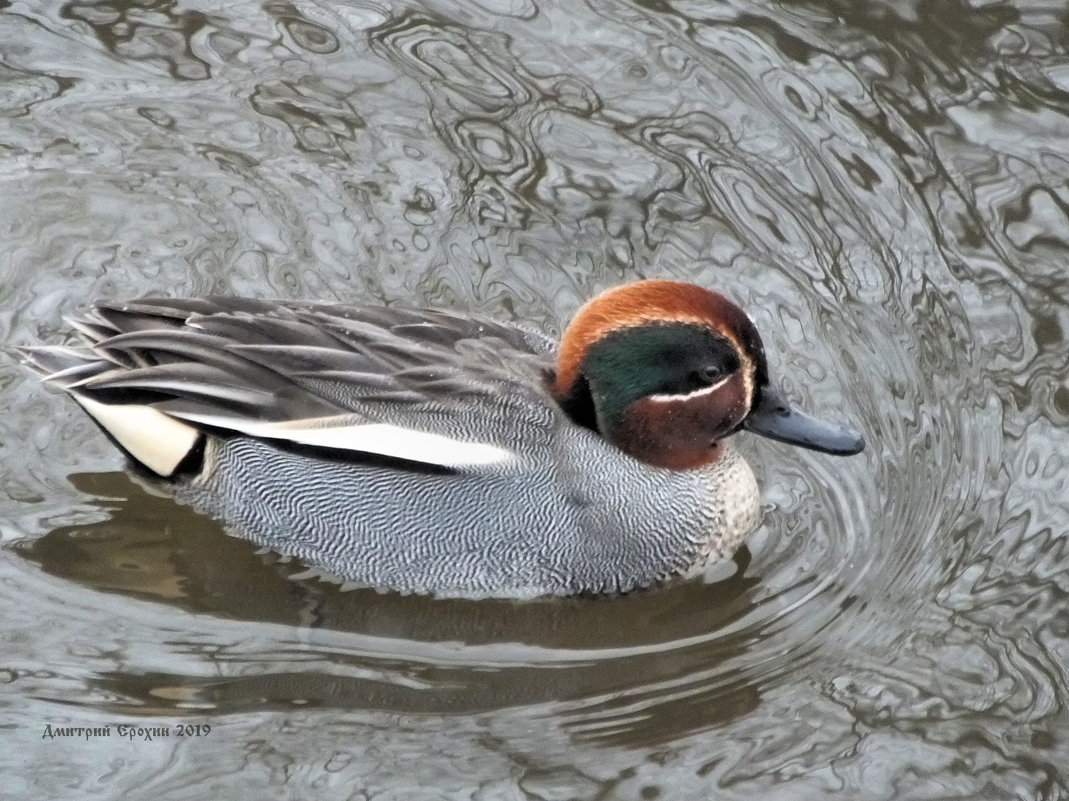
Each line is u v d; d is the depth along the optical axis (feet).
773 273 47.78
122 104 51.49
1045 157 49.90
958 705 37.01
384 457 39.47
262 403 39.42
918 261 47.93
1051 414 44.16
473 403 39.58
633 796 34.83
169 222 48.37
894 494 42.91
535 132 51.29
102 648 38.29
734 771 35.53
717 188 49.83
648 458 40.45
